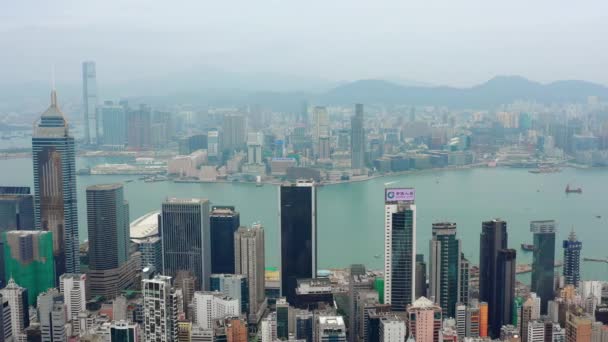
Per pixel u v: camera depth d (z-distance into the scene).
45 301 186.38
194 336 175.25
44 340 184.88
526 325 186.25
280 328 184.25
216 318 190.00
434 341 176.12
